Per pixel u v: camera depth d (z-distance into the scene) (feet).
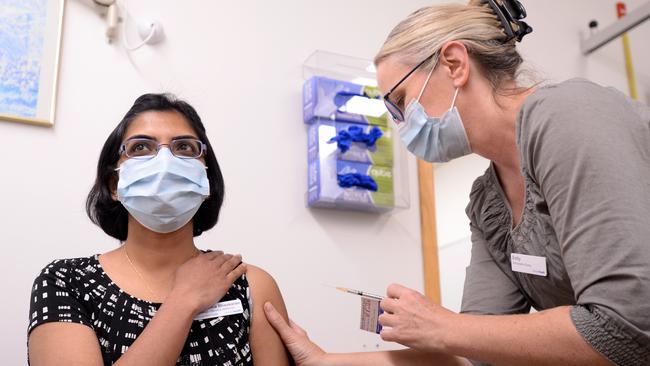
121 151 4.82
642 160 3.70
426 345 4.17
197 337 4.39
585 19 10.82
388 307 4.48
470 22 4.87
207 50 7.90
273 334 4.84
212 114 7.68
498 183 5.08
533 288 4.89
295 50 8.44
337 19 8.87
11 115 6.72
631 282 3.42
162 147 4.76
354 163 8.01
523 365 3.80
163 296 4.53
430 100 4.94
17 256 6.41
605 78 10.59
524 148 4.09
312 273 7.59
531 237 4.53
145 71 7.49
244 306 4.72
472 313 5.29
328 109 8.02
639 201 3.54
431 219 8.43
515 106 4.56
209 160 5.19
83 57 7.26
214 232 7.23
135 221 4.79
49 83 6.98
